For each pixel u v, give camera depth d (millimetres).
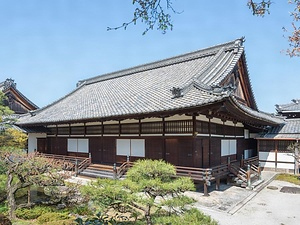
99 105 18469
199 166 13211
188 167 12414
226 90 10961
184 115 13203
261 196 12289
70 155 20734
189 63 20156
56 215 8328
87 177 16266
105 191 5934
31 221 8211
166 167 6918
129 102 16047
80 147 19797
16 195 10992
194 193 12305
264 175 17812
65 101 25344
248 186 13312
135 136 15633
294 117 24250
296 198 11992
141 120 15367
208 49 19984
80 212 8695
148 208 6504
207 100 11031
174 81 17203
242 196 11906
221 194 12203
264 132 20562
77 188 9633
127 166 14992
